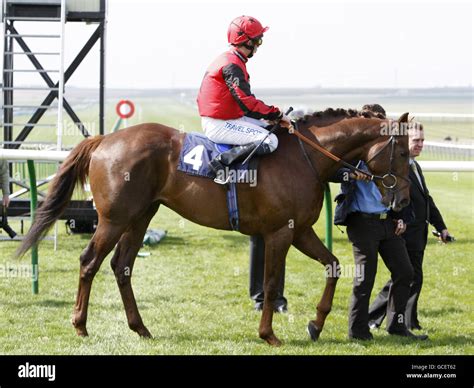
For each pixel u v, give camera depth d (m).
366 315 6.72
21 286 8.72
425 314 7.93
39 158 7.71
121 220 6.48
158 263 10.62
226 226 6.63
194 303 8.18
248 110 6.30
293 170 6.52
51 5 12.80
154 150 6.54
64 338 6.55
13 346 6.28
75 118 13.16
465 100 98.25
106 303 7.98
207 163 6.49
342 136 6.57
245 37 6.40
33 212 8.14
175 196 6.61
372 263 6.63
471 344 6.62
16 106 12.52
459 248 12.16
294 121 6.75
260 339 6.69
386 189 6.50
